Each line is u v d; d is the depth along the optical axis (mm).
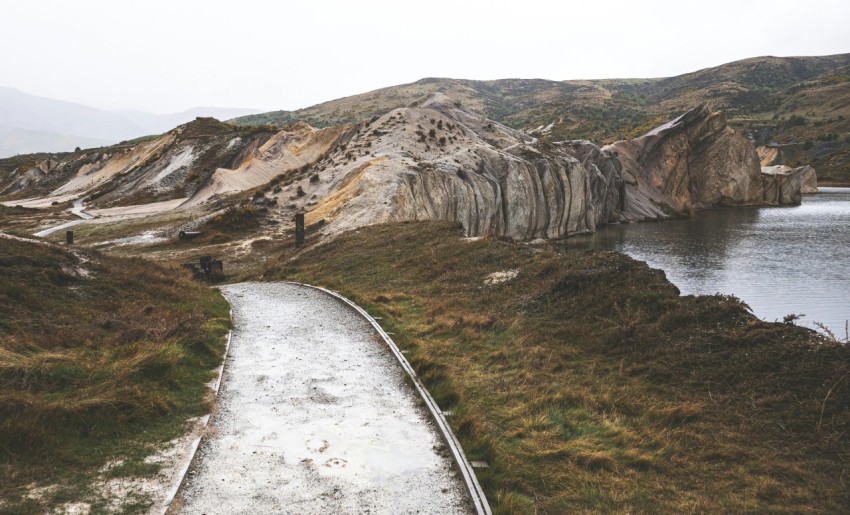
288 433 8367
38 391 8477
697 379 9805
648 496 6703
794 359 9367
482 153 64500
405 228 33438
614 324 12742
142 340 11789
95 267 18047
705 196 106375
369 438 8258
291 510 6340
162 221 54500
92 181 115188
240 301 20109
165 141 117750
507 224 60375
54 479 6605
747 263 47031
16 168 158500
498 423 8891
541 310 14828
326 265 28266
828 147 187750
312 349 13008
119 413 8258
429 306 17422
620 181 87438
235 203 56500
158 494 6500
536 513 6340
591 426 8758
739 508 6344
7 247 16000
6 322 11102
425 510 6410
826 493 6539
